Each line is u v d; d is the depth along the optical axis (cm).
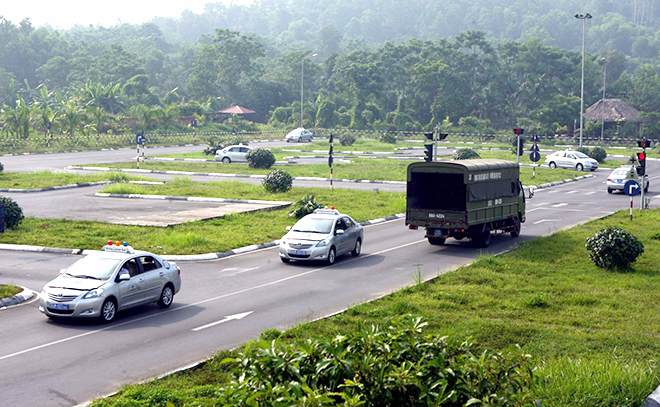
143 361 1411
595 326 1622
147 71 15575
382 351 777
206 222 3262
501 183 2930
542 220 3588
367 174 5703
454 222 2686
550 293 1969
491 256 2473
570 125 11838
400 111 12862
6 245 2741
